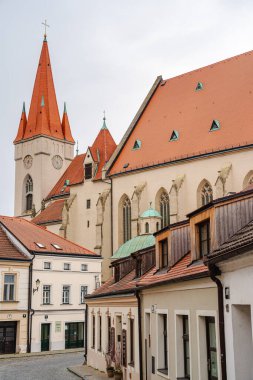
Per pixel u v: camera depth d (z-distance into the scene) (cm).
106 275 6938
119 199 7006
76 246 5916
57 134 10956
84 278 5703
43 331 5238
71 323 5497
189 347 1659
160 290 2030
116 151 7375
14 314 5012
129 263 3366
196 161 6069
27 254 5247
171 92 7431
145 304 2370
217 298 1426
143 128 7375
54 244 5653
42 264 5306
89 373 3284
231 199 1548
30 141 10888
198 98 6862
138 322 2455
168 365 1897
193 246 1803
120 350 2933
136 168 6769
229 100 6362
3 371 3534
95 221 7575
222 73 6838
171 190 6094
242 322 1296
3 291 5012
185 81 7344
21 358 4547
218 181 5578
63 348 5362
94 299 3594
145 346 2364
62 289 5472
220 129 6081
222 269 1352
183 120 6781
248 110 5988
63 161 10981
